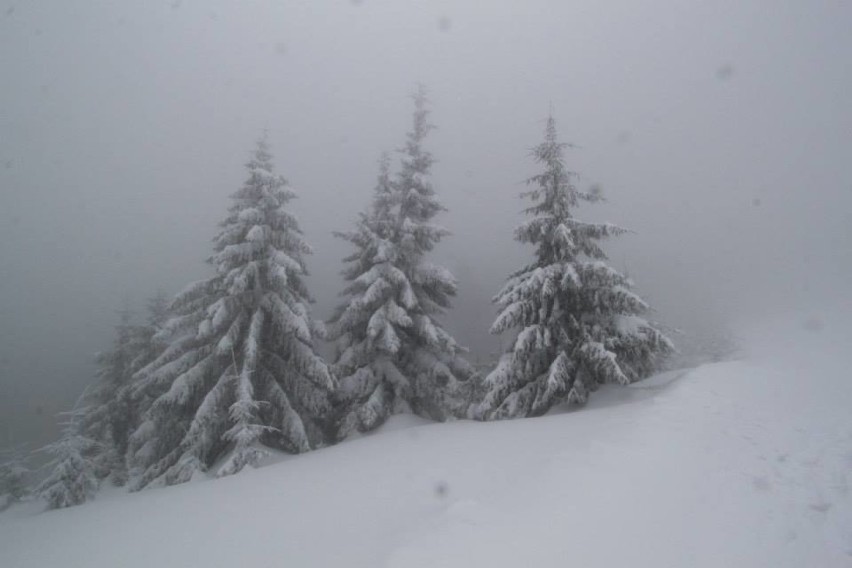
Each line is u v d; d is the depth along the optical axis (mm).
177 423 17016
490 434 11992
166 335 16359
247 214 15727
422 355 18875
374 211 19484
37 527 10336
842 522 6055
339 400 17953
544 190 15820
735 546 5668
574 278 13938
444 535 6145
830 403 11242
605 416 11648
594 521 6285
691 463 7961
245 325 16312
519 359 15375
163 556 7105
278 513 8312
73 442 17469
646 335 14109
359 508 7961
